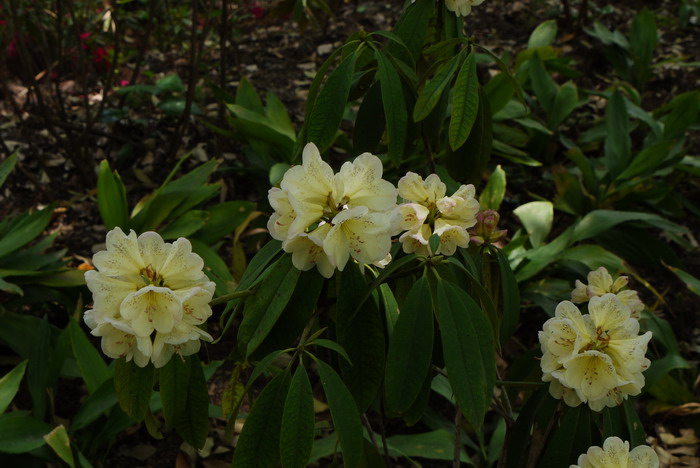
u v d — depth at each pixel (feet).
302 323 4.40
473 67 5.11
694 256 10.89
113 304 3.83
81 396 8.21
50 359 7.73
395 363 4.30
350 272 4.31
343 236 3.82
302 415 4.02
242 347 4.17
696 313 9.90
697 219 11.64
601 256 9.11
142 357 3.92
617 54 14.42
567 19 15.74
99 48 12.61
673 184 11.89
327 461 7.63
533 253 9.18
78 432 7.43
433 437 7.39
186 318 3.94
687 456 8.01
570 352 4.34
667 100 14.07
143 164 11.73
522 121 11.76
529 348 9.18
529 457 5.04
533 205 10.07
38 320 8.16
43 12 12.44
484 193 9.74
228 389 4.98
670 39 15.87
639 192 10.84
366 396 4.56
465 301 4.28
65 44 12.91
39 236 10.32
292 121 12.70
